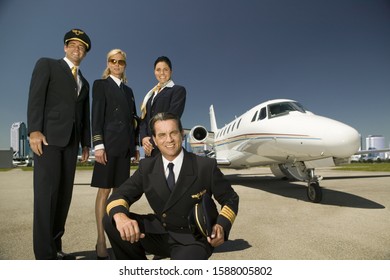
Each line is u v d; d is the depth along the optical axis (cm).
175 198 203
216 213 197
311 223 436
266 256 293
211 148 1534
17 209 591
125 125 316
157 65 353
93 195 814
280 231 391
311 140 582
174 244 213
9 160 4206
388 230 392
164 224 213
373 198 679
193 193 204
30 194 859
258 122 812
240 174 1964
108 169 301
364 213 505
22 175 2142
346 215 490
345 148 536
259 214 509
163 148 205
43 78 263
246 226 422
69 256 295
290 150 654
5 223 456
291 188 930
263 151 804
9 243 346
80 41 290
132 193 218
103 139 308
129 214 217
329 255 295
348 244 330
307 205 596
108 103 316
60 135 271
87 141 328
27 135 265
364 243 334
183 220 209
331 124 570
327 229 398
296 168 695
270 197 721
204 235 188
